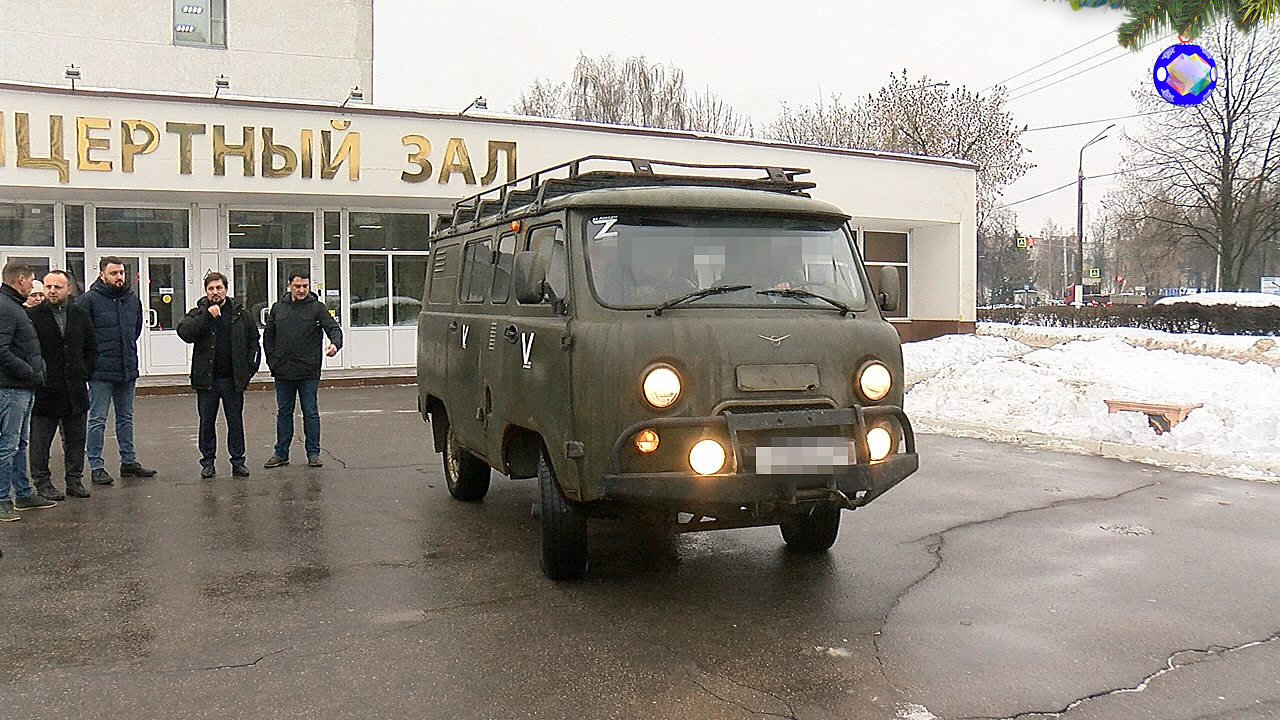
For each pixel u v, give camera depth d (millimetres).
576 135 20594
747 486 5410
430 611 5742
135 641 5258
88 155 17281
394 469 10438
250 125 18219
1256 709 4348
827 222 6453
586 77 42656
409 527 7820
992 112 39156
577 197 6125
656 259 5996
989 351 20000
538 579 6387
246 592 6125
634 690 4582
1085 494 8867
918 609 5715
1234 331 23562
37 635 5355
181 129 17797
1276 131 30062
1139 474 9773
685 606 5805
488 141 19828
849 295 6281
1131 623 5457
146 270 19531
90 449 9531
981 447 11547
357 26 26125
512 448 6879
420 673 4797
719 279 6023
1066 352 17656
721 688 4598
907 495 8883
